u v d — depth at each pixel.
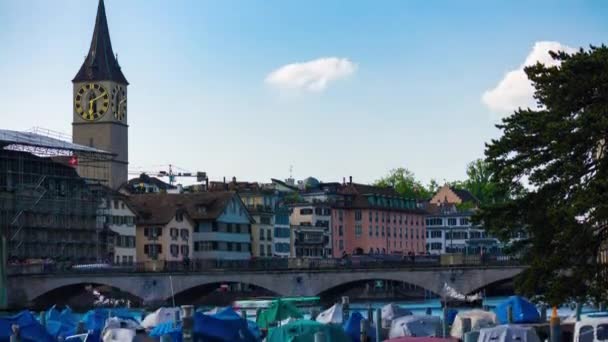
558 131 62.38
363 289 178.50
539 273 62.03
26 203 184.50
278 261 157.12
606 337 59.00
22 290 163.00
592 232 61.09
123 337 72.94
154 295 159.25
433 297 167.12
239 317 74.12
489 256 149.25
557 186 63.38
